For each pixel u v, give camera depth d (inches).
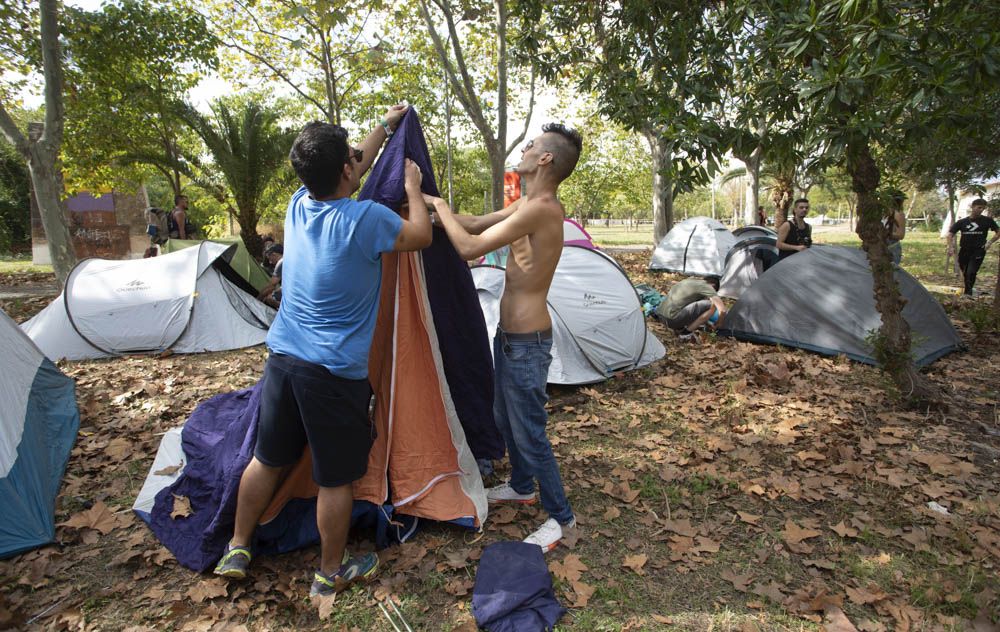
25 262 850.1
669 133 175.5
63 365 253.3
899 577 110.3
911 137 154.5
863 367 241.8
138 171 660.7
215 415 146.6
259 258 657.6
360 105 676.1
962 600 103.6
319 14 328.2
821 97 147.1
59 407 180.9
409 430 122.0
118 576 111.6
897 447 167.3
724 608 102.9
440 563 113.2
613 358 231.3
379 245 98.0
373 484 119.4
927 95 141.8
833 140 149.6
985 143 281.4
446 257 130.6
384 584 106.7
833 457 160.7
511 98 578.2
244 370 248.1
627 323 235.1
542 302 114.6
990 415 188.9
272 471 103.8
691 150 173.6
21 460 128.6
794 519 131.1
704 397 208.4
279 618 99.6
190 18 514.9
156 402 206.7
